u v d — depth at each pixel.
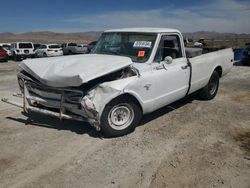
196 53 7.51
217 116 6.46
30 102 5.68
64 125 5.80
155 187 3.71
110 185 3.76
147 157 4.49
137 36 5.96
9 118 6.27
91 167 4.20
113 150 4.72
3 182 3.83
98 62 5.12
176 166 4.22
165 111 6.81
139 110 5.39
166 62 5.77
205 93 7.62
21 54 26.78
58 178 3.92
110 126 5.08
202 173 4.03
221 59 7.96
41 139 5.15
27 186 3.74
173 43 6.19
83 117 5.04
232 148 4.81
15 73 14.86
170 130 5.61
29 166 4.23
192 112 6.74
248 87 9.81
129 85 5.00
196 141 5.09
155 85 5.51
